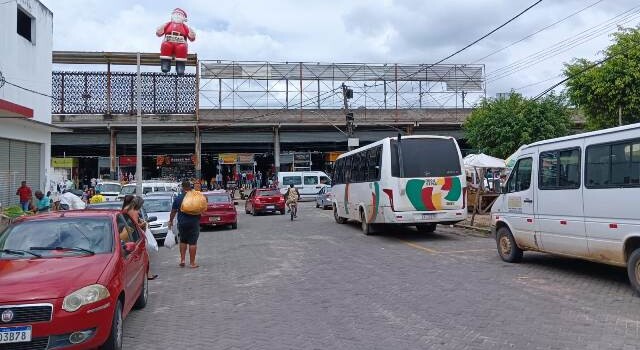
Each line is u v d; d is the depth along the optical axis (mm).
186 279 11039
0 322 5363
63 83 42656
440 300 8414
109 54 41219
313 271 11430
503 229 12062
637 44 24688
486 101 35125
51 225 7383
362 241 16672
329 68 48156
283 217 28750
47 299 5496
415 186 15984
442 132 49000
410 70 49188
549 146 10500
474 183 27609
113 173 43812
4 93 20156
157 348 6430
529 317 7273
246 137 47656
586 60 26891
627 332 6484
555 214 10227
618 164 8688
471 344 6188
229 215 22312
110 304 5898
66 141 44906
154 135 46094
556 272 10625
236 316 7859
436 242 15961
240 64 46375
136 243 8086
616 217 8695
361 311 7863
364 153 18922
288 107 47188
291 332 6914
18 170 22031
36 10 23078
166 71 18781
